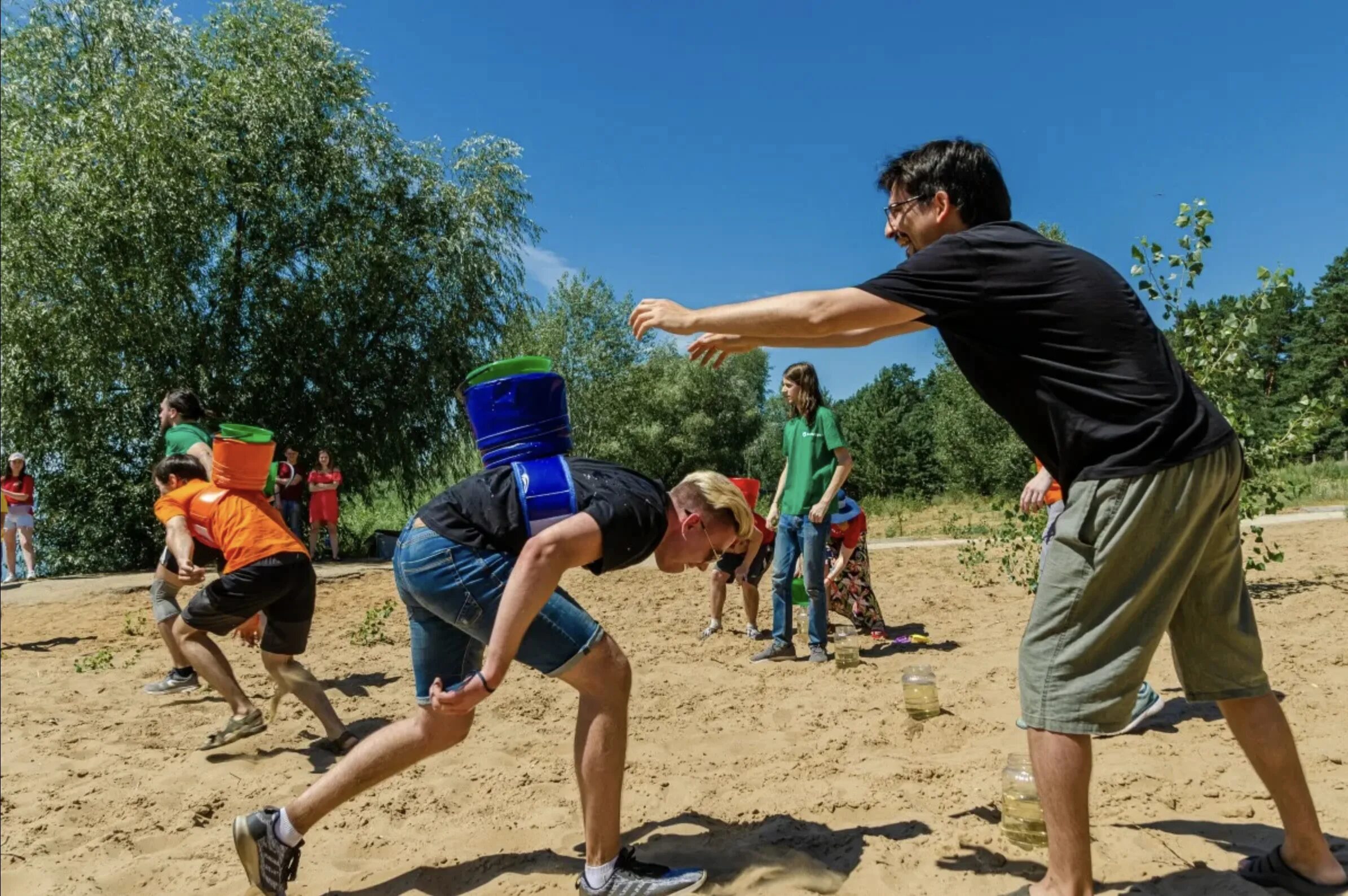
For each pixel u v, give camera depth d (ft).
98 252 57.57
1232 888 8.65
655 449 155.84
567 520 8.79
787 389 21.52
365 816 12.32
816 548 21.11
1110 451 7.77
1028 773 10.66
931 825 10.90
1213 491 7.77
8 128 61.21
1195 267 25.29
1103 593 7.83
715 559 10.00
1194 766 12.39
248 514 16.21
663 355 163.84
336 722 15.90
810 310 8.20
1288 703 15.08
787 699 18.24
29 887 10.93
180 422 19.34
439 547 9.28
